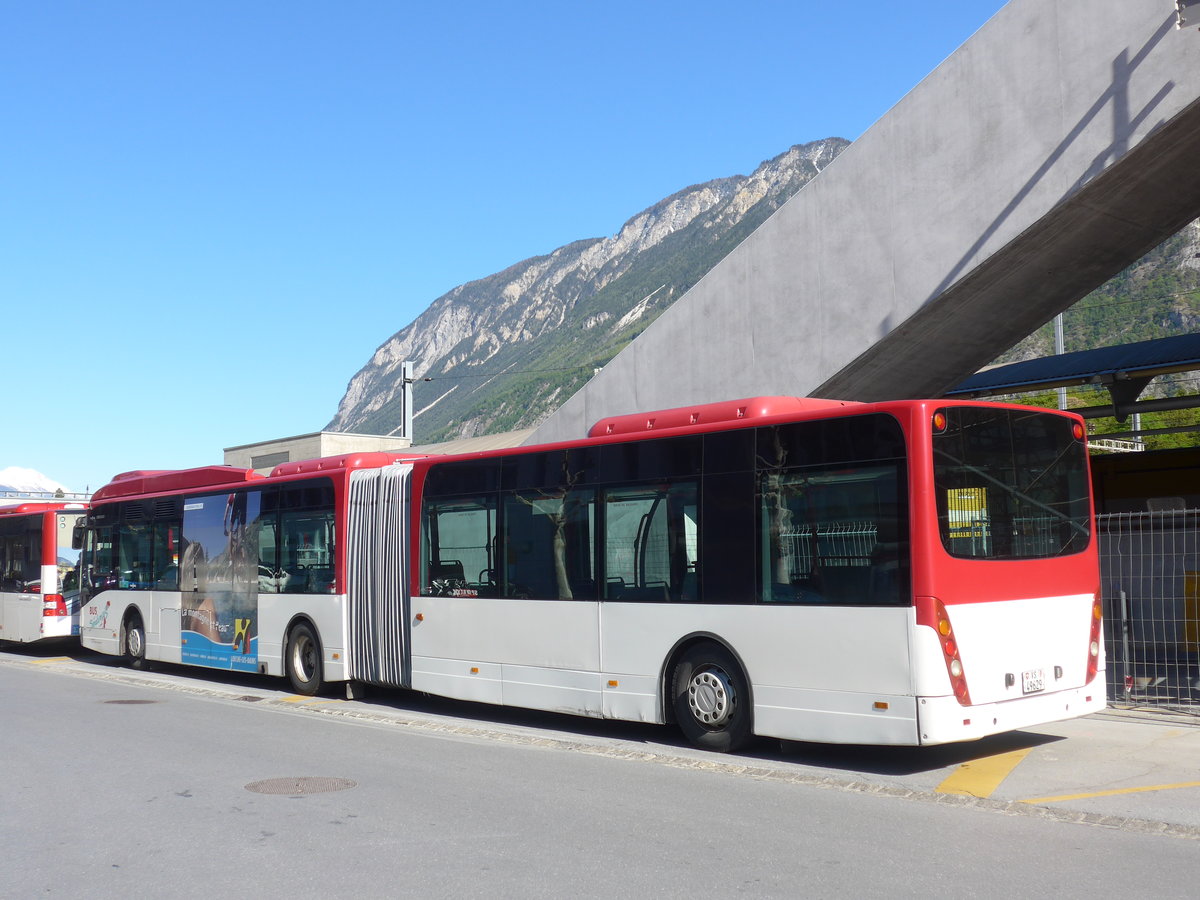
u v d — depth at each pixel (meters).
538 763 9.85
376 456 15.39
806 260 16.39
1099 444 32.81
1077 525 10.01
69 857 6.88
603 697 11.16
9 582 23.98
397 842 7.03
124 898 6.00
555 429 20.06
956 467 8.99
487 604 12.53
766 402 10.38
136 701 15.05
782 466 9.76
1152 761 9.19
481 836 7.14
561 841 6.98
